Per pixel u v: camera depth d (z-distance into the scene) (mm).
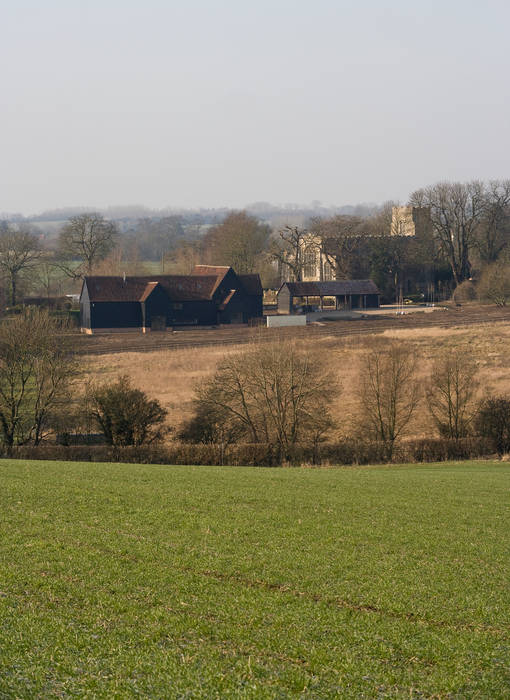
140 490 83500
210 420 141000
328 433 152125
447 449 135250
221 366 174125
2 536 62719
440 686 38531
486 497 87625
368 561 59375
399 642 43562
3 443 130250
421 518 75375
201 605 48375
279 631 44562
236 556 59250
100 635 43000
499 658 41938
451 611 49125
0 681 36812
